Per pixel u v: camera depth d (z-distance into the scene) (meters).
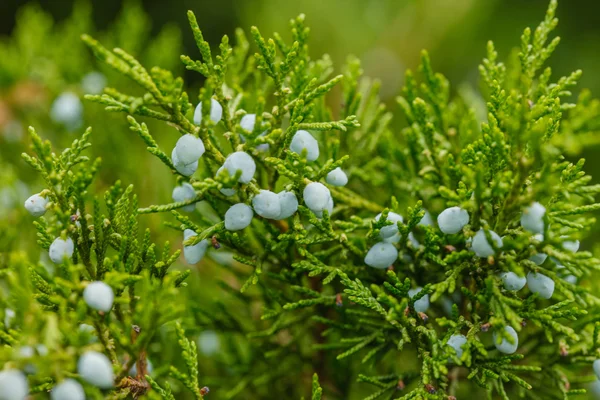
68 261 0.39
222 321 0.45
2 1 0.95
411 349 0.46
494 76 0.43
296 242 0.41
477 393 0.45
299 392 0.46
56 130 0.53
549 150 0.39
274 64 0.41
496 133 0.40
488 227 0.40
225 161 0.40
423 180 0.44
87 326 0.41
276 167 0.41
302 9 0.66
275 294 0.44
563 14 0.75
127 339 0.40
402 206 0.45
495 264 0.41
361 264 0.43
